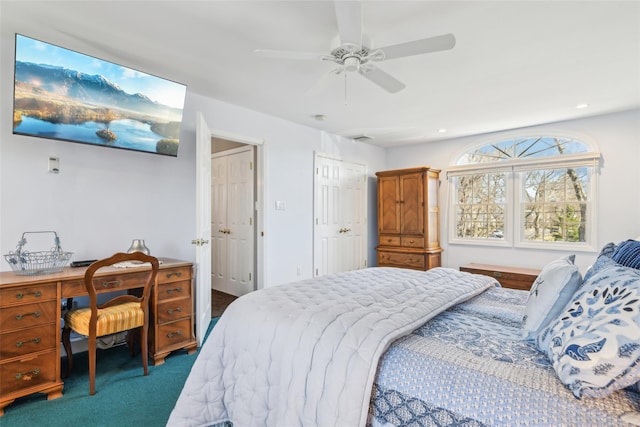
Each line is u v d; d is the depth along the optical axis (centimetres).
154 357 252
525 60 261
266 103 366
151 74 285
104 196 282
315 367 126
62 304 255
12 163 238
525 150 462
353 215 541
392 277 229
